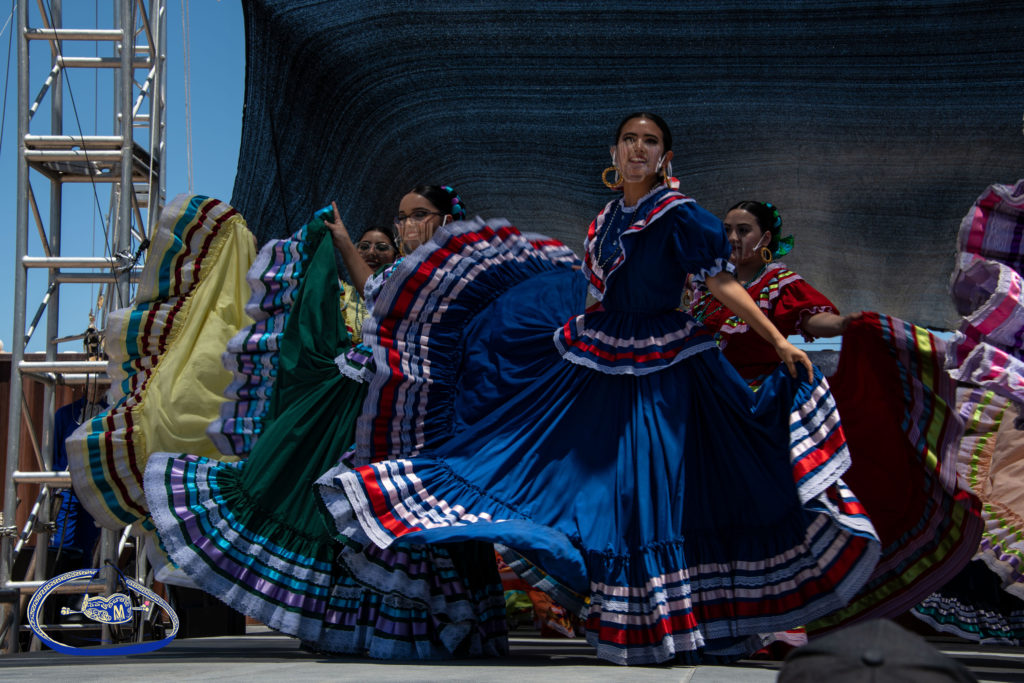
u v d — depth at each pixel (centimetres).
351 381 322
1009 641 427
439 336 312
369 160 550
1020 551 324
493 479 286
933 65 527
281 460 315
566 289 322
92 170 605
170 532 307
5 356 843
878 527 309
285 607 301
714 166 556
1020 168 539
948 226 558
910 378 304
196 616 552
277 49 529
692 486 285
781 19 528
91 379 601
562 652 338
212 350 390
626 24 534
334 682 185
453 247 314
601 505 276
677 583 267
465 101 545
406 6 530
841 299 586
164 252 401
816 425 275
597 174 556
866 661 77
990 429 364
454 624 287
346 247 352
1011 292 257
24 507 812
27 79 579
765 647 316
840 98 538
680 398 287
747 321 288
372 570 285
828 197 560
